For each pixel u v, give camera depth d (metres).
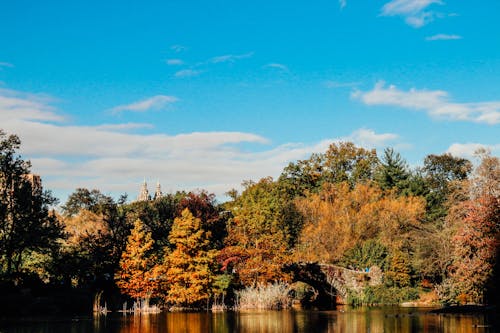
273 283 60.19
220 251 60.22
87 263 60.59
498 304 47.59
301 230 82.06
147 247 55.22
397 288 67.50
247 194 89.94
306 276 66.06
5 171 56.12
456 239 49.72
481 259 46.91
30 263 59.22
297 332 35.22
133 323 40.78
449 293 58.59
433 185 105.12
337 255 76.12
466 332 33.34
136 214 74.44
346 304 65.25
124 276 53.97
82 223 75.06
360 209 86.88
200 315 48.34
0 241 53.81
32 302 49.91
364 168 112.81
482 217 48.06
